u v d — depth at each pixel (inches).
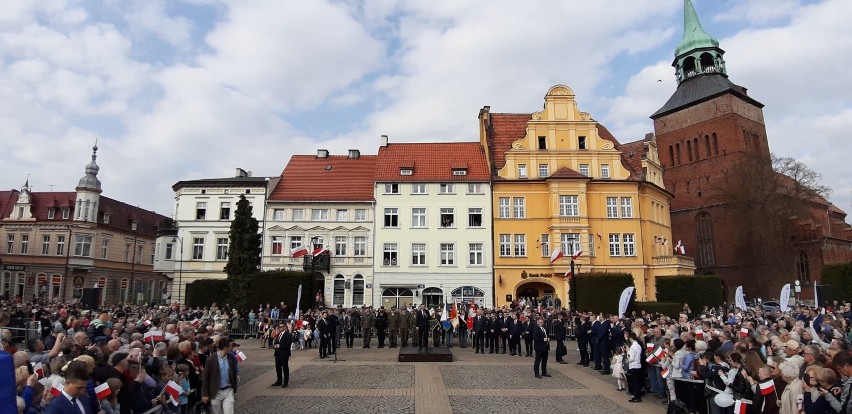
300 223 1943.9
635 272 1884.8
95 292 1008.9
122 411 354.9
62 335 433.4
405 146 2164.1
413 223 1926.7
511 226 1911.9
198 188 2025.1
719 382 435.8
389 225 1927.9
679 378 512.1
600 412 543.2
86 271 2645.2
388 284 1878.7
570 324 1302.9
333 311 1120.2
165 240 2079.2
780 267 2308.1
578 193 1889.8
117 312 1018.1
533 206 1924.2
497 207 1930.4
